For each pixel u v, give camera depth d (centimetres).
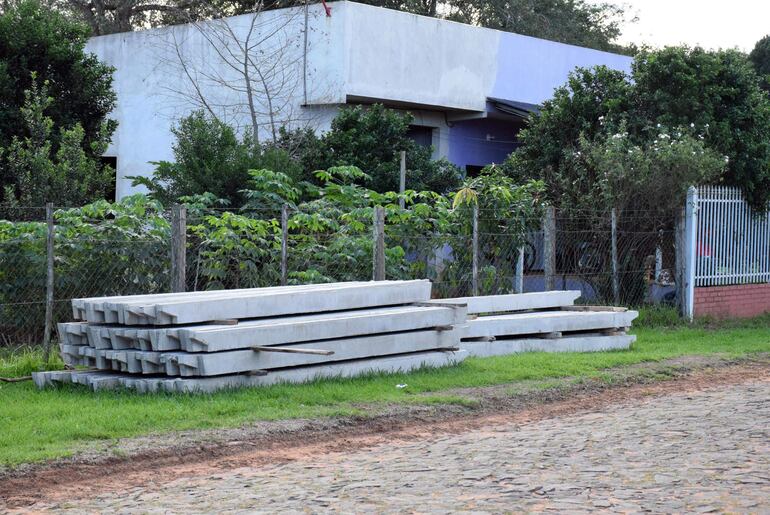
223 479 673
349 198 1434
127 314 917
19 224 1162
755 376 1174
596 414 930
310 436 815
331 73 2173
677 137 1709
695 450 756
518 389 1018
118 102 2544
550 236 1484
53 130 1773
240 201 1670
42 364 1036
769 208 1836
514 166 1953
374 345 1041
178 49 2375
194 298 956
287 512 584
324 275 1300
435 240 1413
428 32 2294
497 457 738
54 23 1839
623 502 602
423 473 687
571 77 1936
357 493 630
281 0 2659
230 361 920
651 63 1802
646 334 1500
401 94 2253
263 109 2292
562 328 1287
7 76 1717
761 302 1858
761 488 636
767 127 1823
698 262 1711
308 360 987
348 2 2141
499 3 3909
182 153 1733
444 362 1110
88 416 814
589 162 1700
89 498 624
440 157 2412
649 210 1681
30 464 688
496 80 2447
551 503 601
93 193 1636
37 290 1141
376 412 887
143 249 1170
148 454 731
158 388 906
